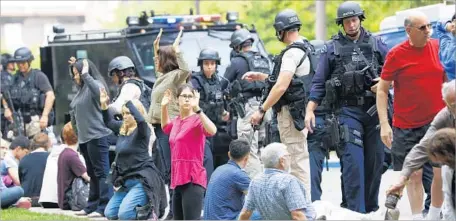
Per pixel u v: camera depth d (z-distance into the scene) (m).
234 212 25.78
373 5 66.75
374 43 27.45
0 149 35.28
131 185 28.64
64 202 34.00
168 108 28.70
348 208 27.42
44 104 43.31
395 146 26.41
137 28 44.56
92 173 32.56
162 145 29.33
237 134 32.59
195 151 27.17
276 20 27.70
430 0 65.31
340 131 27.27
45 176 34.94
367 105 27.42
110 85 44.66
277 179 23.19
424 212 26.56
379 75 27.38
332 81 27.17
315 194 28.22
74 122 32.88
